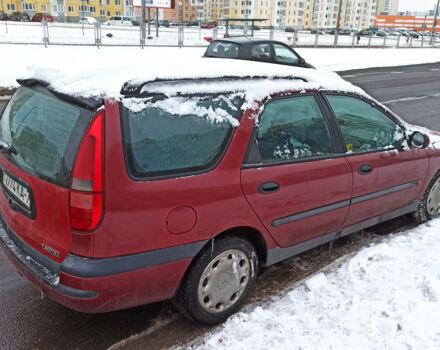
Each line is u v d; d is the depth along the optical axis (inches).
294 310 114.0
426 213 168.6
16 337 107.5
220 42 463.5
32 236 99.0
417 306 112.3
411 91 561.9
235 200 103.5
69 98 90.0
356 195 132.7
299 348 99.3
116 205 87.8
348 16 5241.1
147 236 92.7
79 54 692.7
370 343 100.6
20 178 100.1
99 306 91.7
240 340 102.4
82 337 108.0
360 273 130.6
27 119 103.3
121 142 88.0
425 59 1161.4
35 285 97.9
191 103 98.7
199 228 99.2
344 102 132.0
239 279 112.2
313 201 120.6
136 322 113.3
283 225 116.4
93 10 3373.5
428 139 151.3
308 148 119.8
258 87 111.2
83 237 87.6
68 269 89.1
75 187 86.1
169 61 126.6
